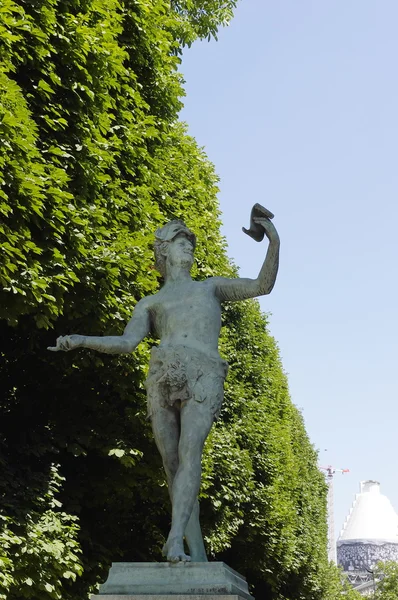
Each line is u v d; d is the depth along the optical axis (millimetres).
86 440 14547
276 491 28109
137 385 15102
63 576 12797
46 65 12500
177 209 20438
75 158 13164
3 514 12430
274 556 29828
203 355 7473
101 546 15602
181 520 6863
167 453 7371
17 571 12094
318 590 44562
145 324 7809
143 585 6477
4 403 14922
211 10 23266
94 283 13023
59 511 14766
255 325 31266
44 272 11867
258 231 7832
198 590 6367
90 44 13508
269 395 32219
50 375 15133
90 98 13453
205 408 7281
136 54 16734
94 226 13633
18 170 10906
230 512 22578
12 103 11016
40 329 13734
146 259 14633
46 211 11977
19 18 12094
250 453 26859
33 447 13859
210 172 24422
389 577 94938
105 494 15859
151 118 16281
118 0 16094
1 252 10617
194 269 21328
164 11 17094
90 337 7410
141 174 16406
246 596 6707
